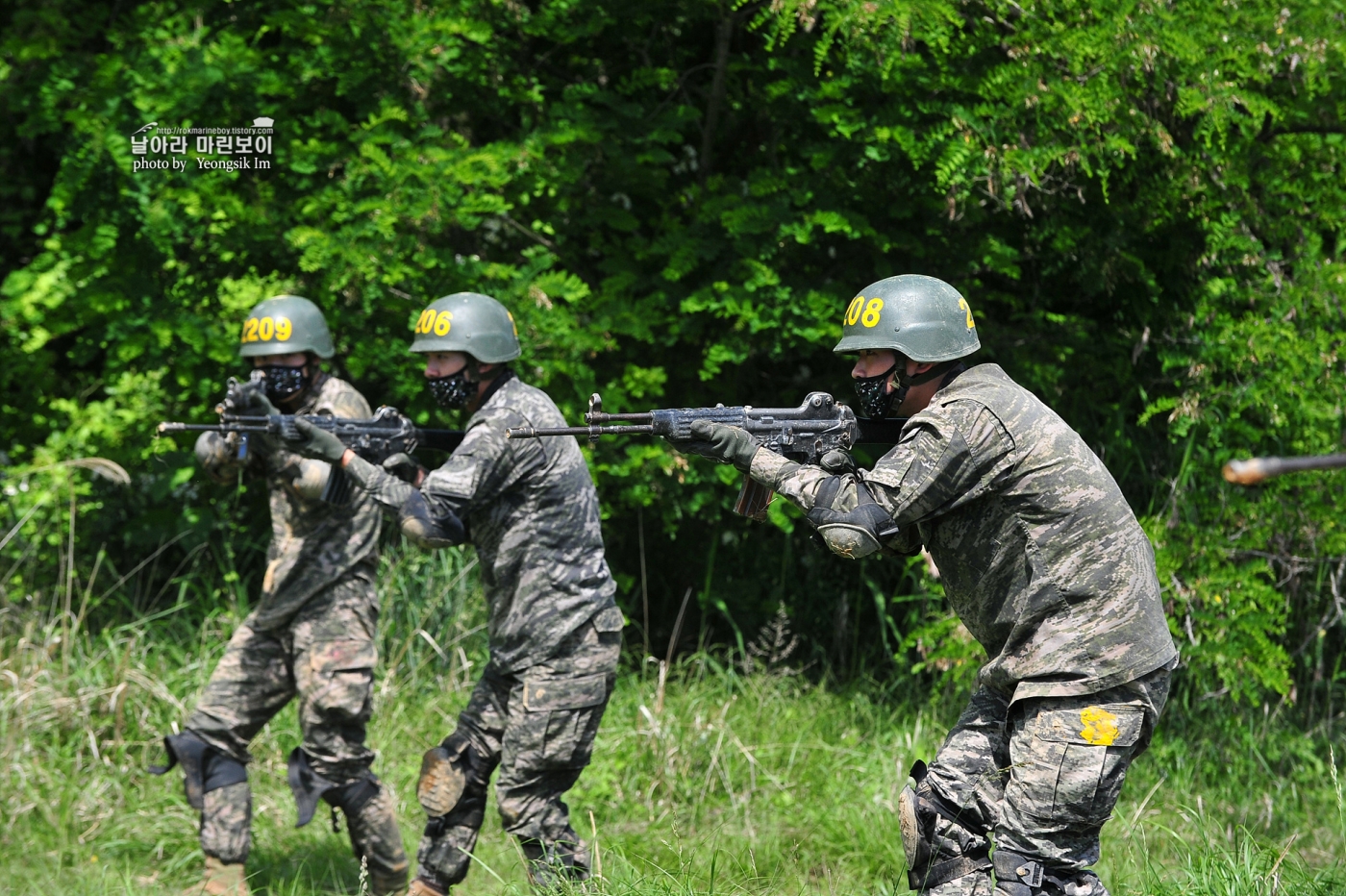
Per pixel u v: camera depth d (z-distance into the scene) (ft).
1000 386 23.94
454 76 48.67
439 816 31.78
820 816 39.45
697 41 52.47
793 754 42.96
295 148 45.96
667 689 47.78
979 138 41.81
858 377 25.67
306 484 31.81
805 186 46.50
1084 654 22.76
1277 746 45.52
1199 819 36.19
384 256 44.34
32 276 49.57
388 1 45.93
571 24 48.65
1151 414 45.70
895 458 23.35
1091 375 50.11
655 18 49.14
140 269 48.39
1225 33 42.04
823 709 47.42
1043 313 49.29
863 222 45.24
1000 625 24.09
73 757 40.50
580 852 31.35
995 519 23.61
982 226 47.80
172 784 40.40
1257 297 47.03
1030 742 23.16
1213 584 43.37
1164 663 23.06
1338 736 46.93
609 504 49.93
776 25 42.70
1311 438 44.91
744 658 49.93
